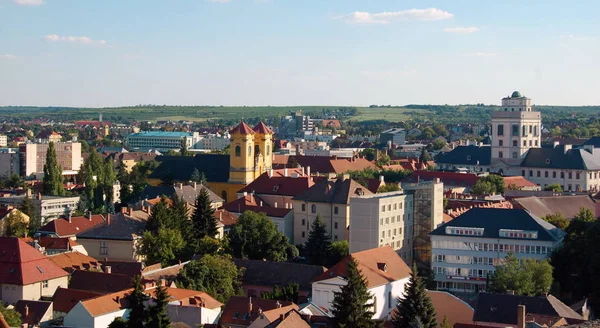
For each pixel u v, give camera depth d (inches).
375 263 7229.3
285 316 5580.7
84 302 6127.0
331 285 6909.5
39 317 6259.8
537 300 6220.5
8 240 7160.4
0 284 6860.2
